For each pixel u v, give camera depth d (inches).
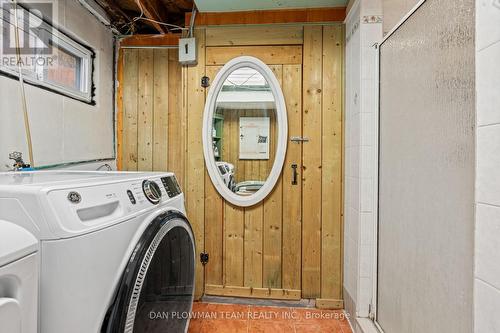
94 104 77.4
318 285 75.6
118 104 86.9
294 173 75.6
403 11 53.7
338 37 74.4
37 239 24.6
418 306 43.4
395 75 51.7
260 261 77.2
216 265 78.4
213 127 78.7
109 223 30.0
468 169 32.2
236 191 77.8
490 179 27.0
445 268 36.5
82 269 26.4
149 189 40.8
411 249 45.6
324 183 75.1
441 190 37.4
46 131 59.6
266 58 76.2
